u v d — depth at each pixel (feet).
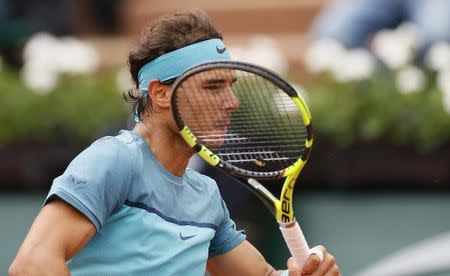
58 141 68.95
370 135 63.93
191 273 35.24
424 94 64.95
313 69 70.49
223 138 35.76
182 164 35.37
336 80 67.21
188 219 35.35
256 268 38.65
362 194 63.41
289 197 35.32
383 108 64.49
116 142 34.42
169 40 34.73
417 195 62.80
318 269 35.55
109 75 73.92
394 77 66.90
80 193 33.32
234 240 38.37
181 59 34.63
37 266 32.68
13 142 68.90
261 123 37.37
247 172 35.29
